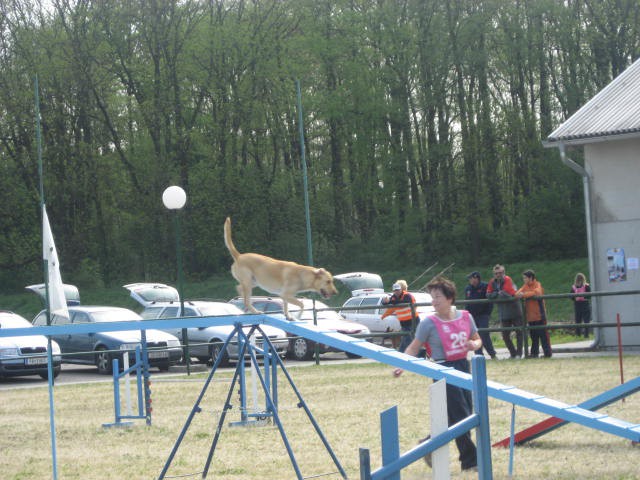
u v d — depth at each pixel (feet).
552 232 150.10
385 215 163.43
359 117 158.81
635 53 151.64
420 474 25.16
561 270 138.10
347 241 161.27
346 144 168.14
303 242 157.07
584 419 18.11
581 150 153.58
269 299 82.58
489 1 152.87
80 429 37.86
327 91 161.07
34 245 152.56
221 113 156.35
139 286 84.33
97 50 151.74
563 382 45.11
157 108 152.56
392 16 155.12
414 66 157.17
